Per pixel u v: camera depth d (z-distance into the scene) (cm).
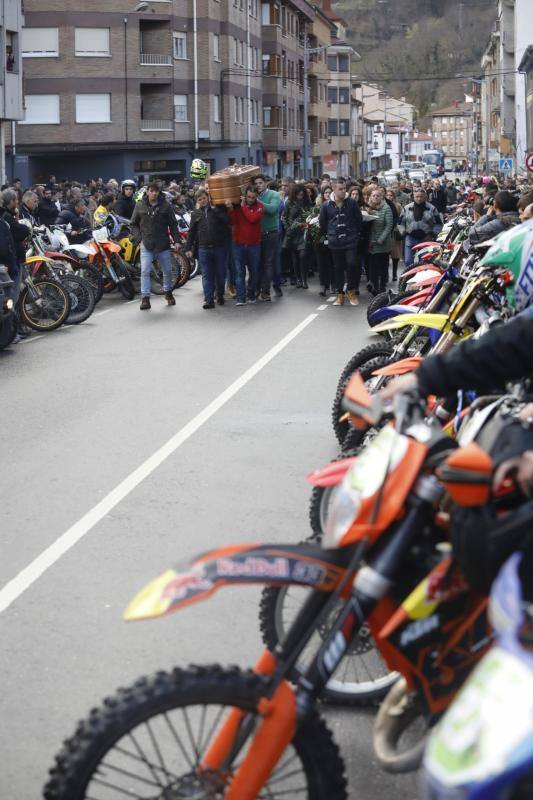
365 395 457
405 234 2839
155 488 1035
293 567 416
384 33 19025
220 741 415
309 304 2630
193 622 716
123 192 3167
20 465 1125
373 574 420
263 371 1670
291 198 2984
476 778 279
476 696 295
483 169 17425
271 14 10450
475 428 552
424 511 426
